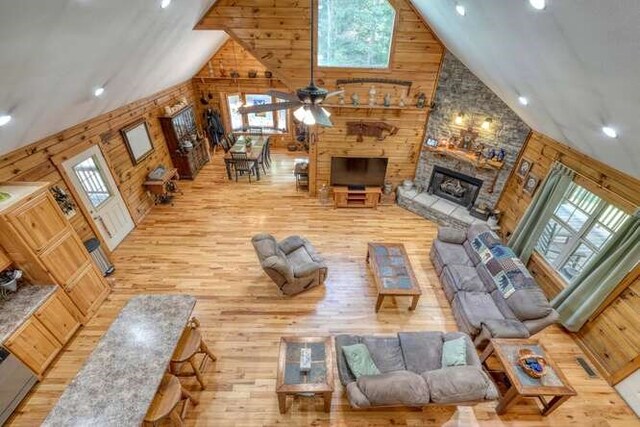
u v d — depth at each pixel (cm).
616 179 341
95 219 488
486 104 514
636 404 318
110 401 235
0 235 306
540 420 312
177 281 468
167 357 267
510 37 262
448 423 309
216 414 312
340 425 306
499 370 350
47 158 402
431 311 430
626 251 325
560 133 386
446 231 498
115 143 538
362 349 315
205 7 457
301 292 454
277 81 832
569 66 229
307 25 498
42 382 333
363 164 633
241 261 509
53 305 347
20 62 227
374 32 510
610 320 349
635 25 145
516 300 365
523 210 498
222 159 876
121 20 289
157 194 652
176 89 747
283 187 739
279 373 295
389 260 449
